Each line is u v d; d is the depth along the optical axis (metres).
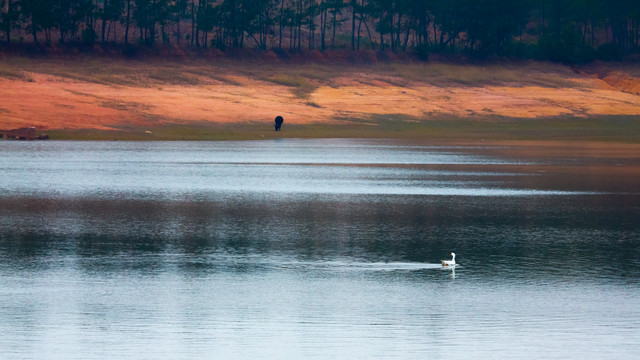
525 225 46.25
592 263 35.66
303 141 121.31
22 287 30.75
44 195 58.22
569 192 62.28
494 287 31.25
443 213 50.88
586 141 124.19
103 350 23.77
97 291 30.25
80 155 93.50
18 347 23.98
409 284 31.69
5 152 95.94
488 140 126.00
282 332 25.47
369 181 69.69
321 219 48.12
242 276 32.88
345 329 25.83
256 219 48.00
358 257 36.75
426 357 23.39
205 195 59.16
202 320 26.72
